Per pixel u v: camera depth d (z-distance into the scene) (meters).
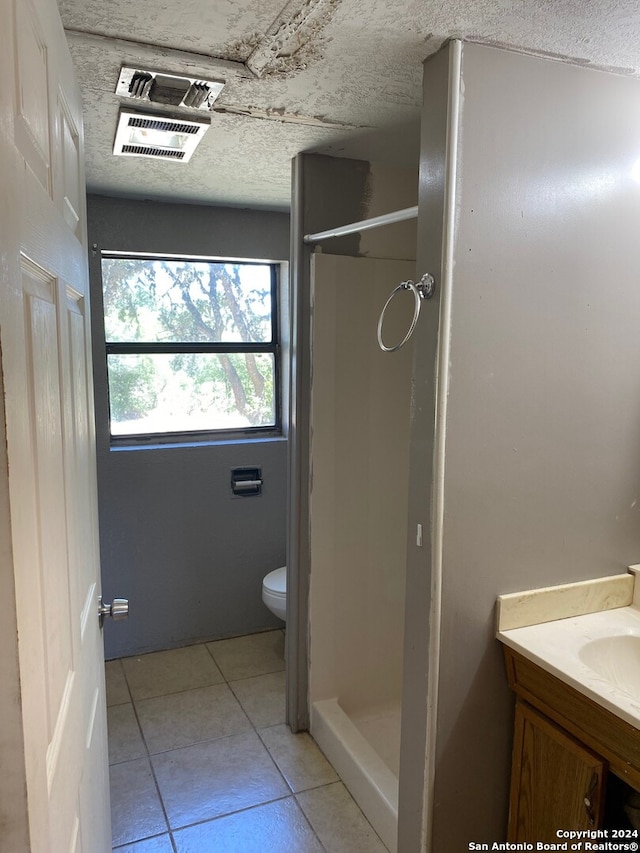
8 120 0.62
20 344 0.65
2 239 0.59
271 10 1.19
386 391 2.31
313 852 1.81
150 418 2.97
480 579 1.47
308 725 2.37
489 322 1.39
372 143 2.00
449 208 1.31
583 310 1.50
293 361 2.21
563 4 1.15
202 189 2.56
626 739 1.21
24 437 0.66
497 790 1.58
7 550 0.60
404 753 1.58
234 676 2.78
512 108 1.35
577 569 1.59
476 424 1.42
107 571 2.87
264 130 1.87
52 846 0.76
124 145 1.97
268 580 2.85
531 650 1.40
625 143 1.49
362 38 1.28
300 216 2.12
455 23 1.22
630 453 1.62
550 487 1.52
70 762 0.92
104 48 1.34
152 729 2.39
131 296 2.86
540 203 1.41
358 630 2.37
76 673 1.00
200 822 1.92
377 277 2.24
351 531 2.31
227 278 3.03
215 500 3.03
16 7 0.66
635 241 1.54
